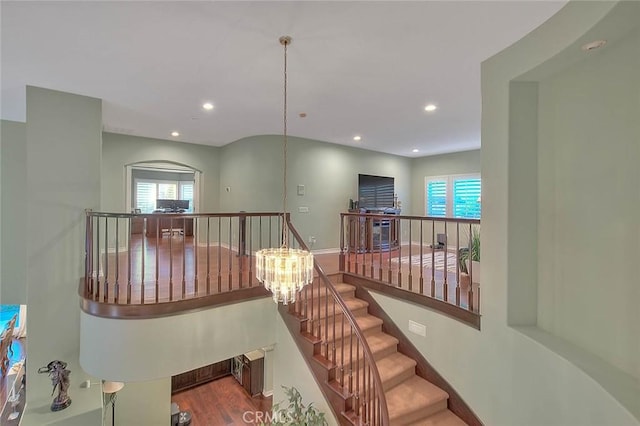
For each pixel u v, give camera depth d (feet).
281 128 18.01
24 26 7.68
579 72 7.26
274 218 19.92
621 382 5.88
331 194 22.35
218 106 13.96
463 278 12.76
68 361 11.62
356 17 7.36
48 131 11.66
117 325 9.75
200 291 11.27
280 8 7.02
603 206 6.67
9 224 15.37
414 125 17.11
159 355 10.05
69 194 11.97
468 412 9.75
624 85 6.21
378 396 8.48
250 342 12.00
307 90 11.98
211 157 23.43
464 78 10.82
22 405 16.97
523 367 7.85
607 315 6.56
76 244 12.04
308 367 11.31
